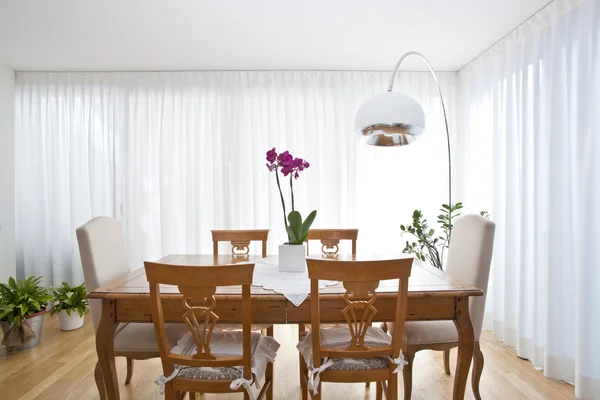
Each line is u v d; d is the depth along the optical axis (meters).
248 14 2.49
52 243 3.60
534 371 2.42
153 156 3.63
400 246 3.64
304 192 3.62
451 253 2.25
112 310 1.65
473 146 3.44
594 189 2.07
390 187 3.64
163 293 1.58
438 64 3.48
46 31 2.73
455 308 1.69
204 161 3.62
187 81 3.61
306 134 3.59
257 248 3.59
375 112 1.76
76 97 3.63
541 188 2.49
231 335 1.80
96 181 3.61
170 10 2.43
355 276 1.41
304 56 3.25
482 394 2.12
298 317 1.65
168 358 1.49
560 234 2.30
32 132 3.60
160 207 3.58
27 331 2.69
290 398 2.08
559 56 2.32
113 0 2.30
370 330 1.86
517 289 2.81
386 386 1.86
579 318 2.10
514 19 2.61
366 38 2.89
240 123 3.60
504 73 2.92
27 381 2.25
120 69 3.54
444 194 3.65
